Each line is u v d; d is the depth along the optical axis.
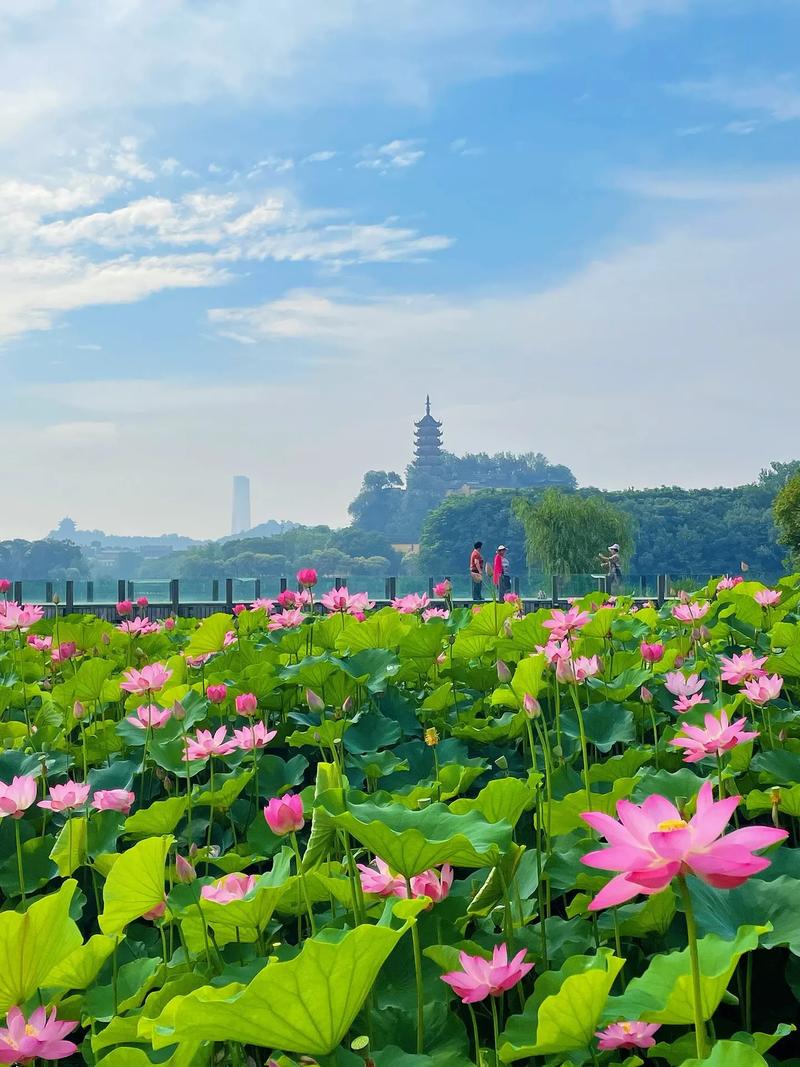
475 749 4.44
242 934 2.53
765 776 3.53
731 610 6.29
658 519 122.44
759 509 125.00
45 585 26.66
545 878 2.76
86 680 5.11
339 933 2.11
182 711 3.85
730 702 4.39
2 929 1.88
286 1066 1.84
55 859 3.19
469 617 7.29
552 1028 1.81
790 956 2.62
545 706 4.78
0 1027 2.07
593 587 29.20
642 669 4.73
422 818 2.21
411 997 2.33
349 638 5.60
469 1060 2.04
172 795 4.12
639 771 3.44
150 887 2.40
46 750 4.76
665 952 2.55
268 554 174.12
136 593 27.81
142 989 2.45
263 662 5.26
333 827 2.28
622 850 1.39
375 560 174.25
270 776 4.16
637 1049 2.12
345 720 4.09
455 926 2.43
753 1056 1.47
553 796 3.52
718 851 1.36
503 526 137.88
